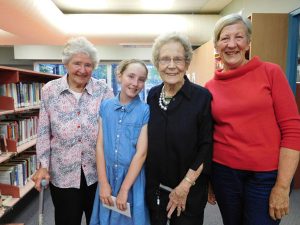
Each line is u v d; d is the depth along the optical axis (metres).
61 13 4.59
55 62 7.45
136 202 1.37
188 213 1.33
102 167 1.44
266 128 1.24
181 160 1.29
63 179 1.56
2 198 2.70
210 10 5.41
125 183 1.34
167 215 1.35
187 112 1.28
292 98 1.23
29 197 3.42
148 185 1.38
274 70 1.24
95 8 5.20
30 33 4.24
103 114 1.47
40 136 1.57
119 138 1.40
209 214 2.83
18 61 7.74
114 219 1.41
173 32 1.29
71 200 1.59
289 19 3.01
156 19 5.02
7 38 4.92
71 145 1.54
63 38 4.88
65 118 1.53
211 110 1.35
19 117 3.36
